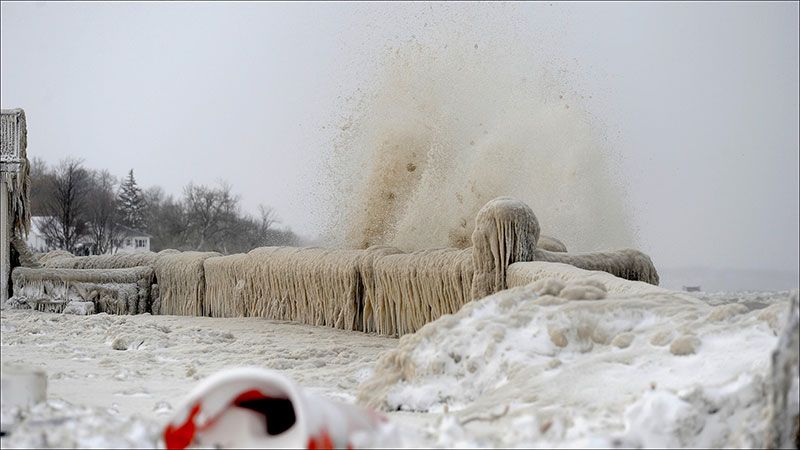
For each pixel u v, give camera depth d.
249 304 26.05
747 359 8.51
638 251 18.08
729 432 7.46
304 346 18.27
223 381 7.18
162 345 17.89
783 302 9.16
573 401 8.77
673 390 7.83
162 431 7.40
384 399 10.37
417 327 19.78
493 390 9.74
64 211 93.94
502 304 10.82
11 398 8.46
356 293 21.97
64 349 17.12
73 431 7.63
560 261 17.39
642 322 10.08
